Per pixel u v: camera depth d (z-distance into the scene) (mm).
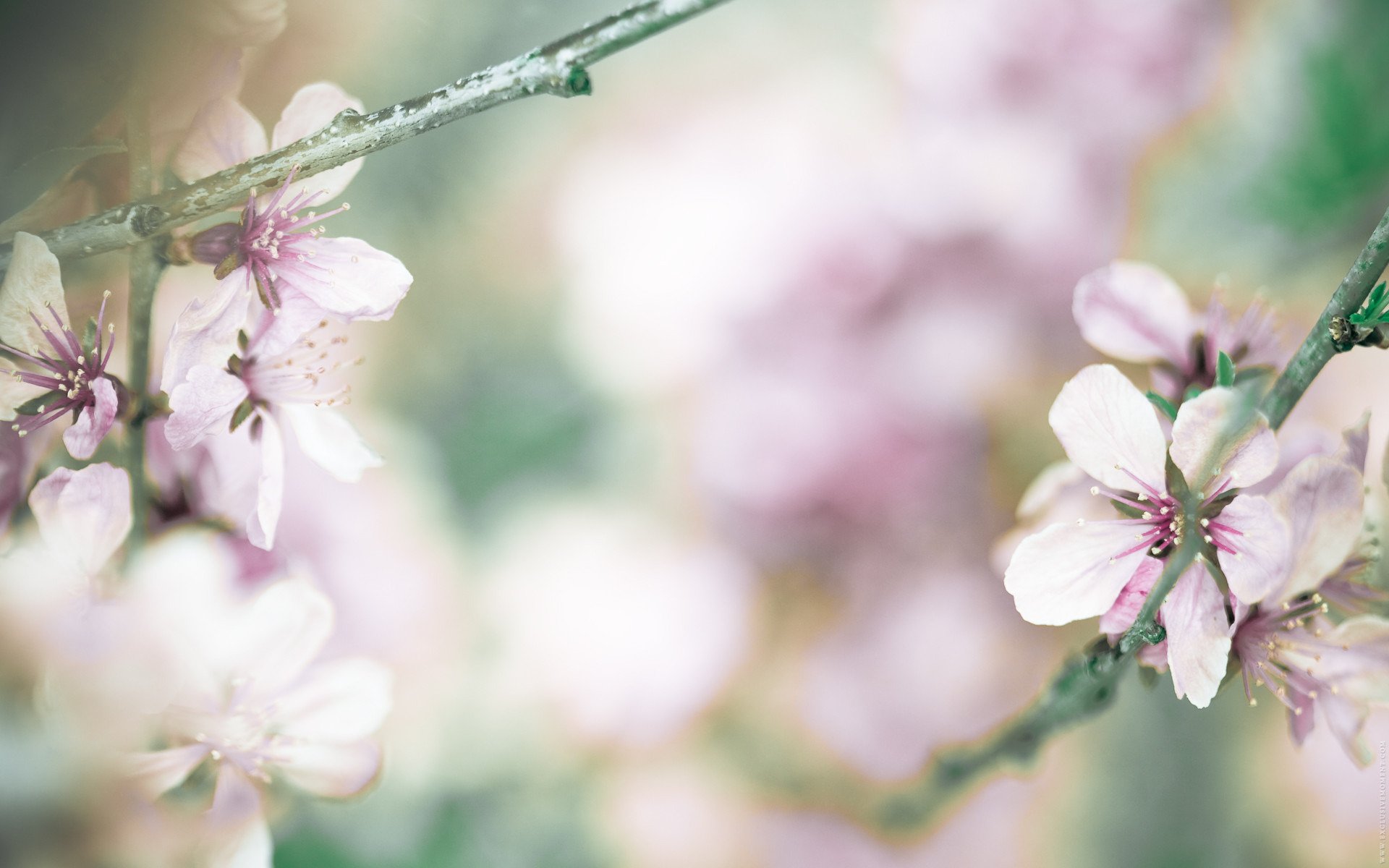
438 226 520
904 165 518
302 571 432
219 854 419
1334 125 501
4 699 410
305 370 412
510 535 510
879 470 507
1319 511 389
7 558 407
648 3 395
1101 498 436
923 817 502
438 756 493
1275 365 415
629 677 503
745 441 510
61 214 412
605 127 526
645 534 512
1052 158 514
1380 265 383
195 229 408
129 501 408
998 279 512
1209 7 513
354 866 485
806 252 512
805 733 505
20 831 410
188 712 415
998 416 508
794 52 528
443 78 512
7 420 406
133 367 410
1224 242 508
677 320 516
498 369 518
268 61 476
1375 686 392
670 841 500
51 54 410
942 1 522
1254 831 505
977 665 503
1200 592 390
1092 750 508
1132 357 417
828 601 509
